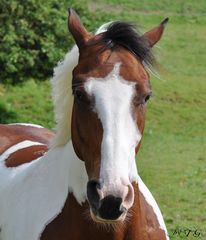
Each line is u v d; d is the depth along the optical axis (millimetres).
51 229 6359
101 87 5441
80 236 6168
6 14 22016
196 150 20031
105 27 6145
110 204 5102
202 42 33500
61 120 6516
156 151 19609
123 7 37531
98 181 5219
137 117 5492
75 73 5723
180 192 15656
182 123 23000
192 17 37875
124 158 5270
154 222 6734
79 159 6094
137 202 6141
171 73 27906
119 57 5637
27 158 7887
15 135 8961
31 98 22656
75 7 23359
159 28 6211
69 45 22703
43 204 6609
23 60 22391
